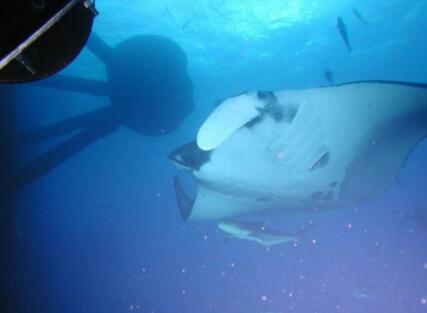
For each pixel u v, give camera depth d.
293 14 10.94
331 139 3.93
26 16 0.88
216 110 3.10
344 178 4.69
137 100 8.20
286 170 4.11
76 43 1.06
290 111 3.53
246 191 4.56
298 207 5.33
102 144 19.16
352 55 14.70
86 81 8.06
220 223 6.10
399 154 4.67
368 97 3.61
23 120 14.98
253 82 14.92
